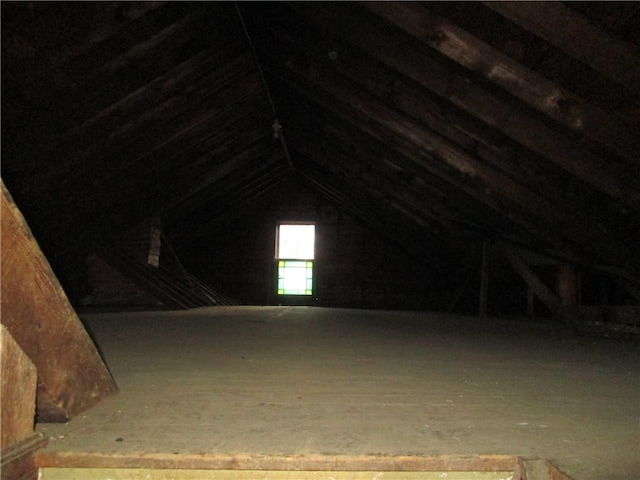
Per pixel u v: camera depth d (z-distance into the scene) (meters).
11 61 3.72
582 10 2.71
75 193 5.59
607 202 4.18
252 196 11.18
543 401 1.78
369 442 1.29
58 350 1.38
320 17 4.02
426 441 1.30
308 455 1.19
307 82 5.64
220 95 5.94
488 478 1.20
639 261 4.53
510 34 3.18
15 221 1.15
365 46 3.98
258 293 11.78
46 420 1.43
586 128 3.33
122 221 7.09
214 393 1.81
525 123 3.79
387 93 4.54
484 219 6.30
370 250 11.77
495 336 4.20
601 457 1.21
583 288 7.30
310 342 3.38
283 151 9.55
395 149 5.61
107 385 1.74
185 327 4.34
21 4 3.35
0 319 1.13
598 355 3.07
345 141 6.84
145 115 5.24
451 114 4.36
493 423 1.48
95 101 4.56
